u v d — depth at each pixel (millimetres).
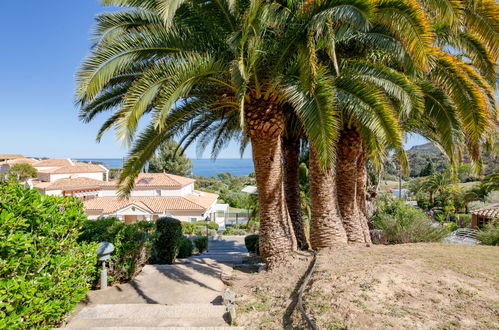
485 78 6363
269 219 7000
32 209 3438
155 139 6445
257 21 5035
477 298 3799
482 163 7270
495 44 5309
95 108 7855
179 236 8719
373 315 3453
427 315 3428
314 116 4910
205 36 6152
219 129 10922
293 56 5883
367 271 4863
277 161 6938
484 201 29641
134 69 6816
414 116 7574
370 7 4316
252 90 6488
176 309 4496
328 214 7316
